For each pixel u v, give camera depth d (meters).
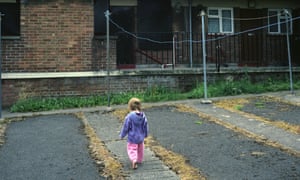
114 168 6.04
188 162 6.21
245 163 6.07
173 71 13.13
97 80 12.55
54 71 12.29
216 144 7.20
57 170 5.98
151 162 6.32
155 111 10.53
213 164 6.06
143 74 12.86
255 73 14.05
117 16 15.70
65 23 12.40
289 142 7.24
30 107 11.35
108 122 9.46
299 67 14.88
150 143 7.41
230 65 15.58
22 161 6.46
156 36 15.86
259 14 16.92
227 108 10.56
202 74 13.41
